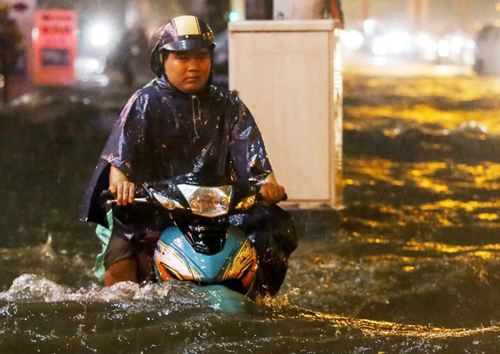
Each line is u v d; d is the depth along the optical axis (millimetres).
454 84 55750
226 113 10117
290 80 16516
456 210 18281
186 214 9086
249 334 8875
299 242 15703
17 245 15578
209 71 9938
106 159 9703
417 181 21453
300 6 17312
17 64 47469
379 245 15344
